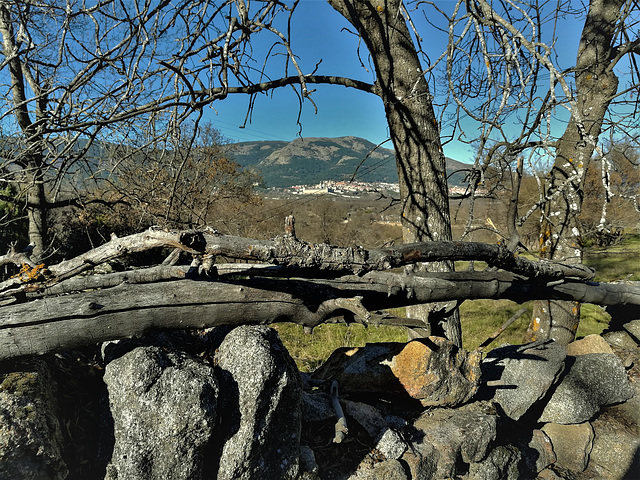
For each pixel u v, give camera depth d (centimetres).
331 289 281
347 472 280
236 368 235
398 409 356
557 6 354
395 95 430
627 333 607
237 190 1594
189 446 212
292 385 248
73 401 239
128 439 207
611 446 447
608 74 491
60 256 997
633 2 375
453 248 301
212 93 350
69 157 416
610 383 468
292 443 248
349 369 350
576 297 449
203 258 216
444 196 446
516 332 980
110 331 216
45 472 194
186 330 253
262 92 409
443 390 352
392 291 310
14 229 934
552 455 429
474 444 340
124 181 579
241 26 290
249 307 248
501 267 349
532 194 1376
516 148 313
